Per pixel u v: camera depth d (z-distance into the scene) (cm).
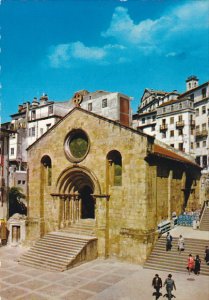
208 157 5788
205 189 4534
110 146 3144
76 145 3472
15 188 4997
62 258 2875
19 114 7106
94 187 3219
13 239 3700
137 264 2859
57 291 2277
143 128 7662
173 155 3750
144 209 2897
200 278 2469
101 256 3086
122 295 2175
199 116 6125
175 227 3472
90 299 2125
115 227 3091
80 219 3631
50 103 6134
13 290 2308
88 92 5981
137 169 2961
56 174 3550
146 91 8906
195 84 6794
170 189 3400
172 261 2739
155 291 2238
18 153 6391
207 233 3189
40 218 3609
